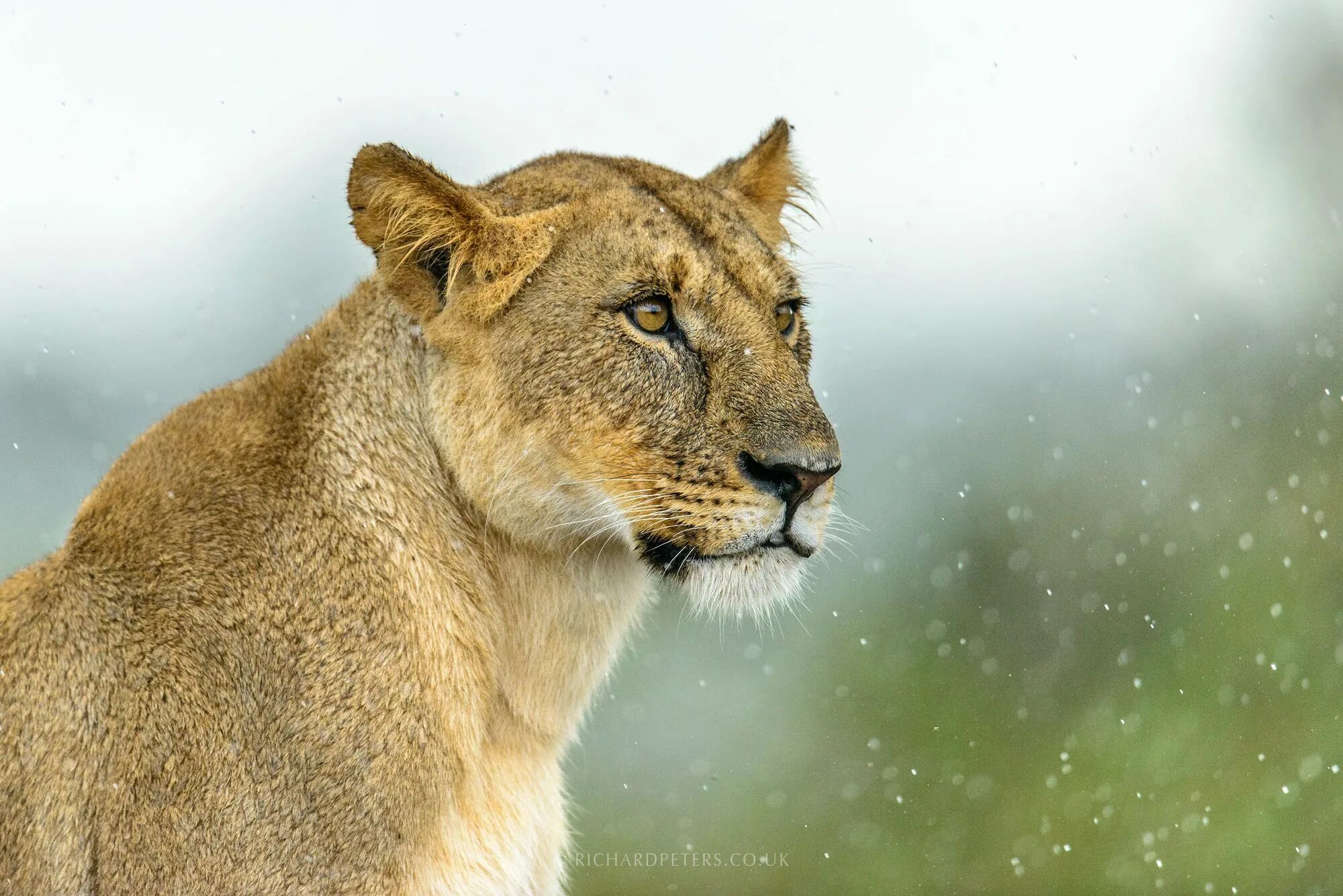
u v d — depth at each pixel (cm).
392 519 924
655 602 1095
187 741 869
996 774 2017
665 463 940
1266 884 1830
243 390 963
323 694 878
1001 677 2152
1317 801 1883
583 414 935
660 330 952
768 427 934
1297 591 2102
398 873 873
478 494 942
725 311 958
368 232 948
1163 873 1852
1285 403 2500
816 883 1927
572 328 937
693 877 1931
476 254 931
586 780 2069
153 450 938
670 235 959
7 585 938
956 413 2788
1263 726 1967
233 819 861
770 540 949
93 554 906
